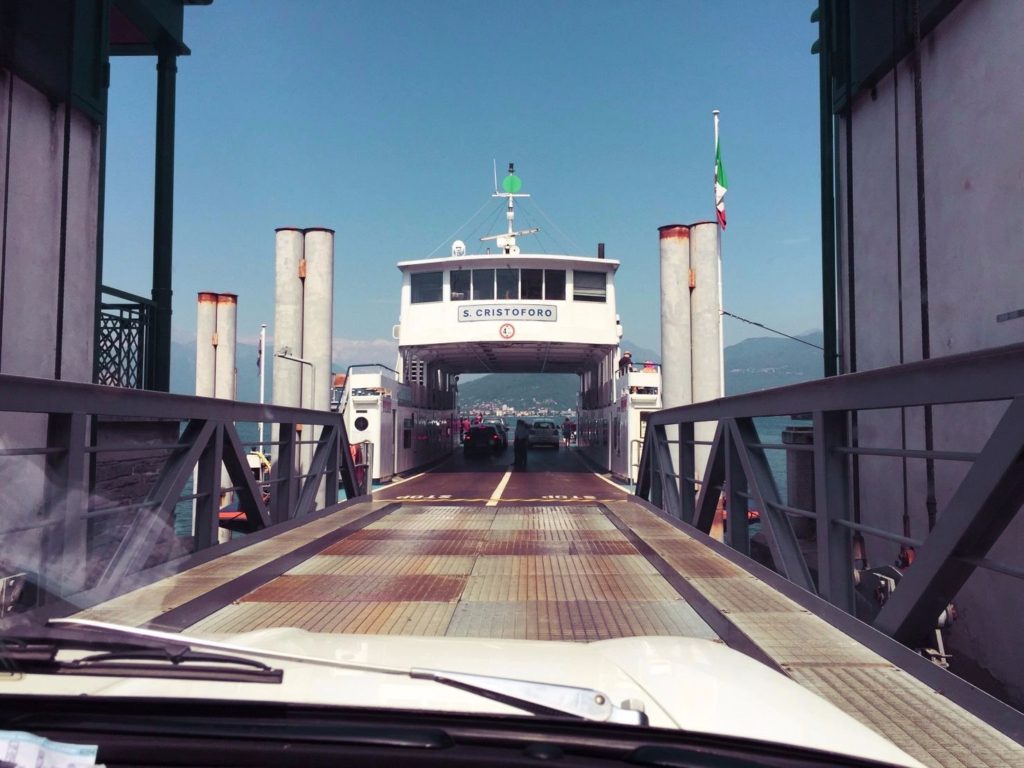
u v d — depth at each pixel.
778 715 1.64
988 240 5.38
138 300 7.93
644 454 10.23
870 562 7.02
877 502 6.90
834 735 1.55
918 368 3.32
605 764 1.28
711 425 12.94
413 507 10.03
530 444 37.38
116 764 1.25
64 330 6.72
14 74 6.11
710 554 6.27
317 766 1.25
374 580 5.23
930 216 6.10
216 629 3.96
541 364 29.70
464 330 21.19
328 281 15.24
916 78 6.03
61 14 6.61
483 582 5.16
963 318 5.66
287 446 8.06
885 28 6.59
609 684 1.78
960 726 2.70
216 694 1.53
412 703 1.52
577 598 4.69
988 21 5.37
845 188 7.61
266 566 5.61
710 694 1.75
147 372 8.19
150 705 1.36
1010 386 2.73
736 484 6.21
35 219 6.36
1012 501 2.84
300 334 15.14
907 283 6.44
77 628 1.56
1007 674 5.09
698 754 1.32
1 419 5.75
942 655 3.82
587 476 21.22
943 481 5.86
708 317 13.06
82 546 2.39
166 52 8.44
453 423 37.19
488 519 8.65
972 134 5.56
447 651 2.00
